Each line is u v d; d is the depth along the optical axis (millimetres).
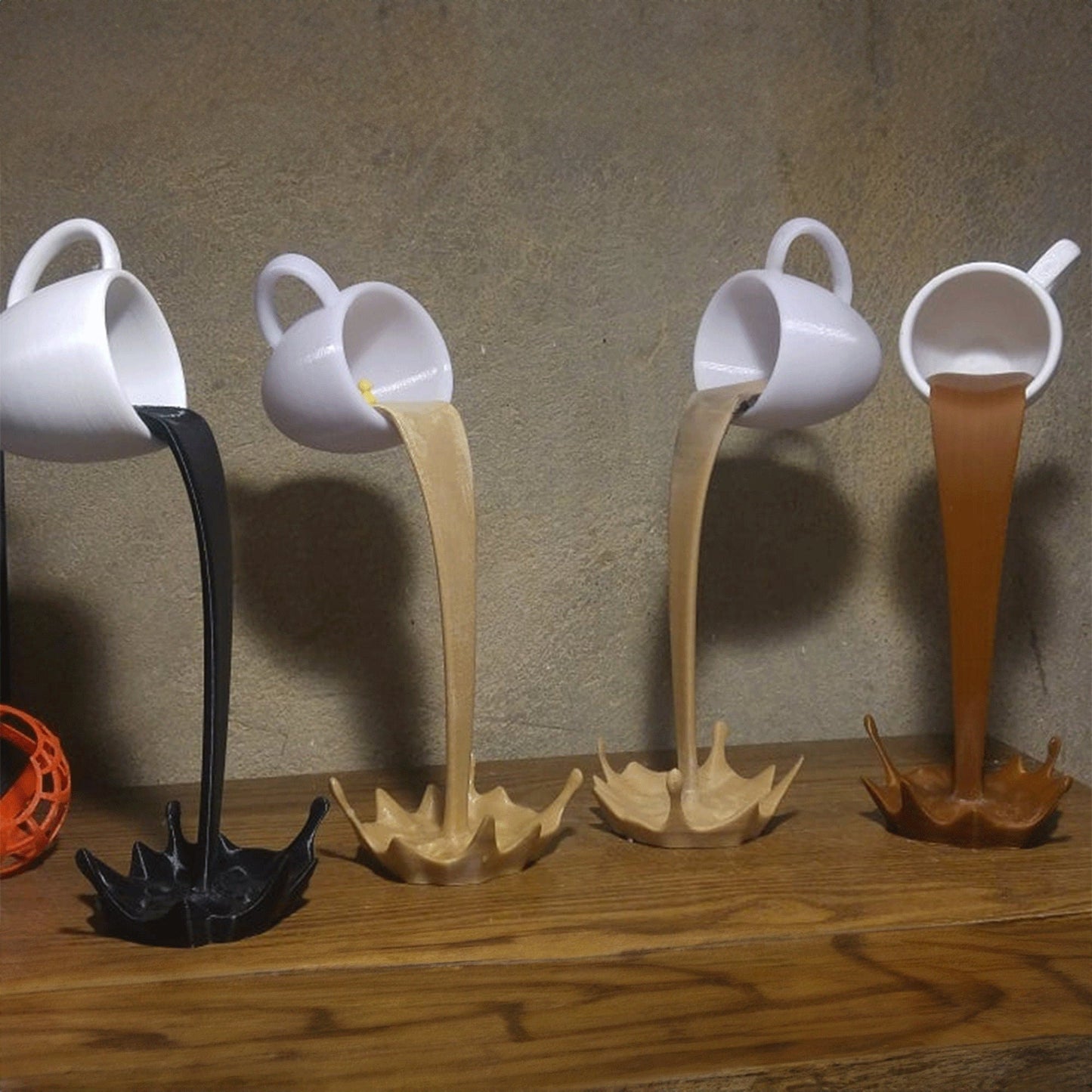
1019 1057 674
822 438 1076
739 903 814
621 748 1078
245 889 800
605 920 790
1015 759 961
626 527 1055
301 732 1033
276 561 1013
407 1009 695
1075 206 1092
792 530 1083
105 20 951
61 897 818
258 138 975
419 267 1003
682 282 1037
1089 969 745
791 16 1035
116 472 985
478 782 999
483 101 1000
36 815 936
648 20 1016
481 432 1026
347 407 793
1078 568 1125
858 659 1106
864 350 865
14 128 948
